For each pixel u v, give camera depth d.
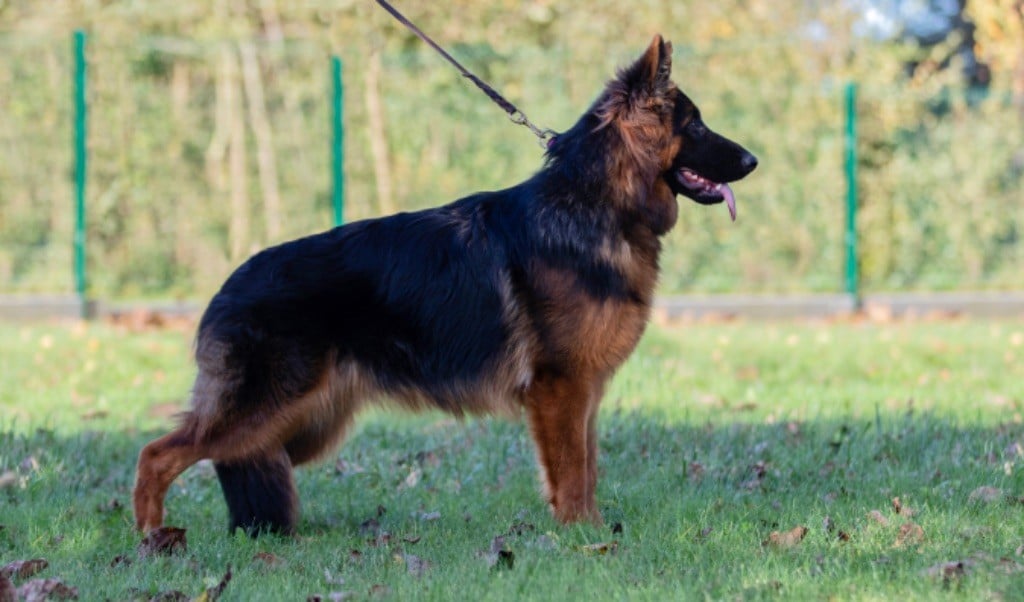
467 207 7.14
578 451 6.93
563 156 7.02
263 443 6.77
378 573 6.02
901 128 19.36
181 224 18.67
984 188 19.61
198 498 7.95
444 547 6.54
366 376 6.89
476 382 6.91
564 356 6.83
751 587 5.54
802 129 19.16
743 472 8.23
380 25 20.20
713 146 7.14
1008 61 23.05
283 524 6.90
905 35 28.47
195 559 6.31
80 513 7.32
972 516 6.89
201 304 18.00
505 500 7.72
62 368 13.38
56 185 17.91
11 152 17.81
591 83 18.86
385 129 18.62
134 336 15.52
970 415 10.32
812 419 10.23
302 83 18.70
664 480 8.07
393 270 6.84
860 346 14.91
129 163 18.31
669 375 12.88
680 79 19.09
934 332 16.27
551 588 5.61
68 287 17.97
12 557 6.42
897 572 5.73
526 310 6.83
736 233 19.20
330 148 18.58
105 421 10.68
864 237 19.41
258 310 6.64
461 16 20.72
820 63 21.11
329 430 7.27
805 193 19.20
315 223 18.80
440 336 6.84
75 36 17.31
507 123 18.78
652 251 7.15
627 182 6.93
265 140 18.80
